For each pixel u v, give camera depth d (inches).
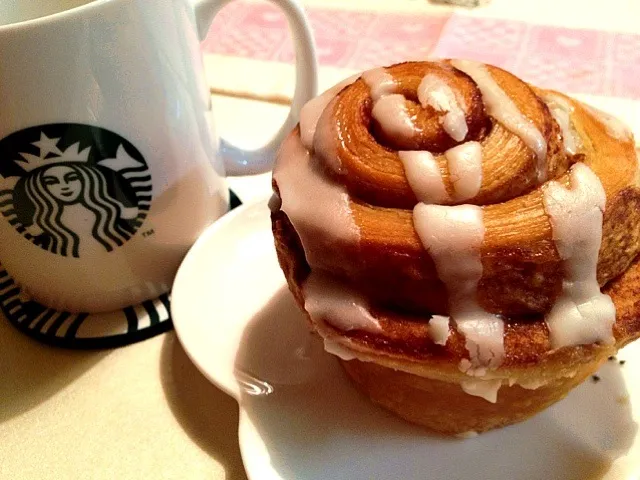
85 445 7.6
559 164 6.5
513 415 7.1
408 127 6.5
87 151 7.3
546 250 5.9
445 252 5.9
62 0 8.3
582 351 6.2
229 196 10.3
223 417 7.8
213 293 8.9
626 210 6.4
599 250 6.1
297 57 9.2
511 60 14.1
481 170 6.2
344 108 6.9
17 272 8.5
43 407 8.1
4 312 9.2
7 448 7.6
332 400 7.7
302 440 7.3
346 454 7.2
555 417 7.4
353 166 6.5
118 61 7.0
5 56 6.5
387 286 6.3
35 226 7.8
